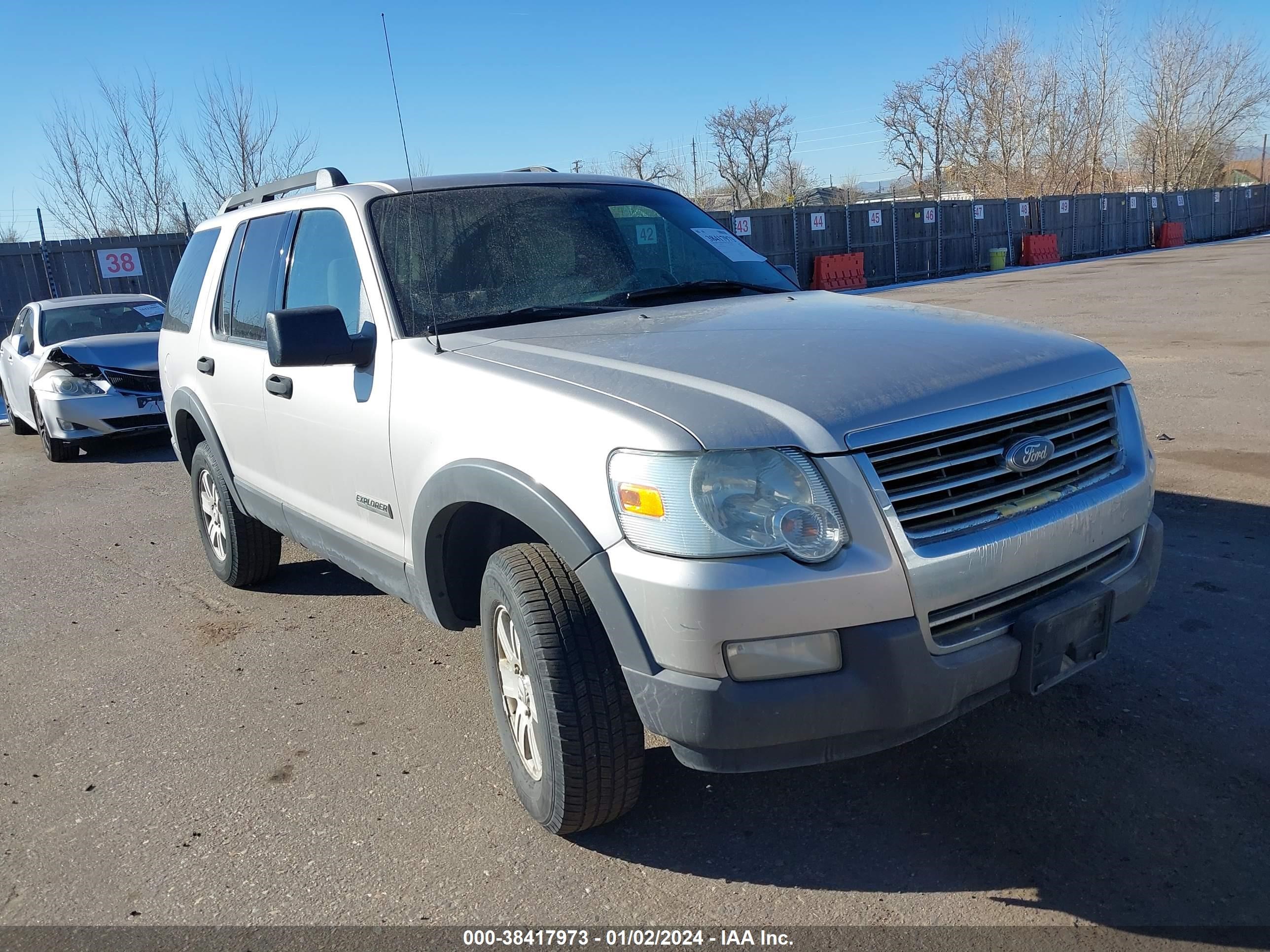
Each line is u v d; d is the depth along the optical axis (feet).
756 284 12.98
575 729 8.50
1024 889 8.38
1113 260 98.73
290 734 12.03
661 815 9.80
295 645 14.85
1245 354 33.81
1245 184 198.90
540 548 8.99
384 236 11.59
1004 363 8.73
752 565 7.38
